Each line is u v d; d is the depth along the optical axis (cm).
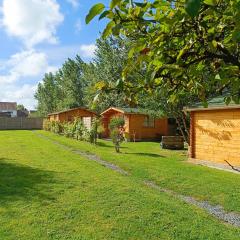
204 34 179
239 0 142
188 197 910
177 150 2166
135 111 2953
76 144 2447
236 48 191
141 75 190
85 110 4059
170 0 158
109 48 3694
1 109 8400
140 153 1914
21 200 787
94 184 980
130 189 920
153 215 693
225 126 1421
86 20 141
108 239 568
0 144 2359
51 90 7075
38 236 575
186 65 184
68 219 661
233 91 211
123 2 148
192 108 1562
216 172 1265
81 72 6016
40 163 1416
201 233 606
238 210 782
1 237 568
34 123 5312
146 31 172
